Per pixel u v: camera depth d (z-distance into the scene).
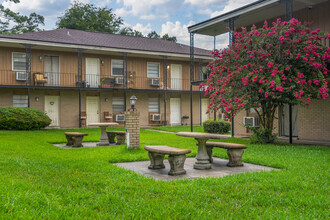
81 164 6.56
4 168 5.85
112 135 11.59
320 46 10.46
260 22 15.15
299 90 9.70
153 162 6.43
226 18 14.08
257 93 10.57
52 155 7.95
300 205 3.83
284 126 14.41
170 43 26.75
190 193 4.25
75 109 21.27
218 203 3.86
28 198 3.71
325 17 12.44
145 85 23.97
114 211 3.50
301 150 8.94
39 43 18.47
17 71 19.62
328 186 4.72
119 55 23.02
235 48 11.08
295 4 12.56
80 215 3.31
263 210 3.63
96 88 20.50
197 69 26.28
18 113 16.14
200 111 24.22
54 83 20.75
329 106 12.31
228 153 6.81
